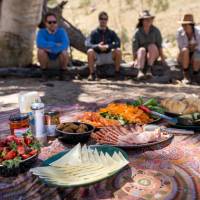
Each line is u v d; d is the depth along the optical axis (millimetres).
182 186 2398
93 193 2336
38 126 3012
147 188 2377
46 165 2588
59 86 6852
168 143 3049
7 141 2686
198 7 13383
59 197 2318
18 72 7887
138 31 7414
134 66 7598
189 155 2836
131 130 3209
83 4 15156
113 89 6613
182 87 6898
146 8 14109
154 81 7410
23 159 2562
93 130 3117
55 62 7520
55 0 12070
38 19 8438
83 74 7836
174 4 13859
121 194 2316
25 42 8477
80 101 5539
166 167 2645
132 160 2750
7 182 2488
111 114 3486
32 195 2361
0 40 8133
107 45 7422
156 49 7355
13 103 5520
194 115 3371
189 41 7148
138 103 3768
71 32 8977
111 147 2750
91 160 2580
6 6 7938
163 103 3736
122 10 14367
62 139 3053
